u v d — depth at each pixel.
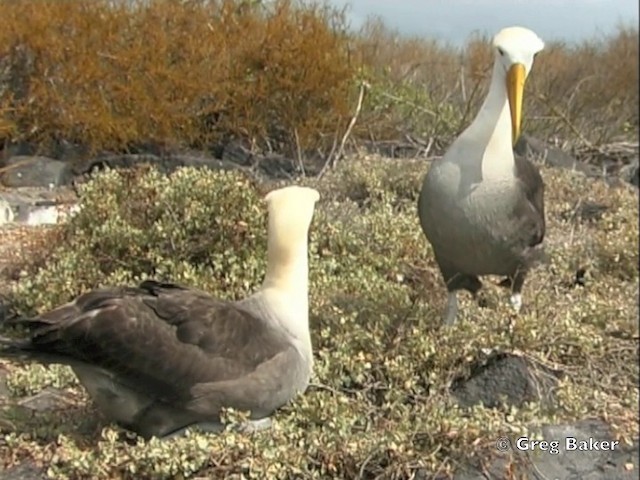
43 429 3.90
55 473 3.70
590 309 4.70
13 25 7.22
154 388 3.79
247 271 4.79
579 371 4.37
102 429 3.86
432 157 8.09
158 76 7.76
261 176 7.61
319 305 4.56
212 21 8.20
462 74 9.47
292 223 3.93
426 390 4.25
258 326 3.89
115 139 7.65
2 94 7.31
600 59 10.43
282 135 8.34
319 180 6.80
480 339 4.31
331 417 3.95
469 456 3.83
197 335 3.80
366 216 5.57
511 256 4.47
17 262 5.16
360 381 4.23
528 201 4.48
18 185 6.87
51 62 7.39
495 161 4.38
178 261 4.84
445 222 4.43
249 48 8.13
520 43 4.35
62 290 4.70
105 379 3.80
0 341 3.77
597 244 5.60
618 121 10.09
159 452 3.69
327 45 8.33
